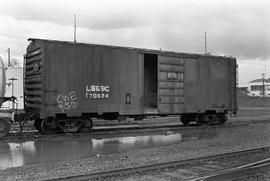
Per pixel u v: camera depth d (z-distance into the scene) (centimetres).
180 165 1157
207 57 2556
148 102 2600
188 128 2378
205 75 2541
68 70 1952
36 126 2031
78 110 1980
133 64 2178
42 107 1872
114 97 2103
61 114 1964
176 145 1609
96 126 2527
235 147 1555
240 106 7544
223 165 1173
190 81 2452
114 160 1241
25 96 2091
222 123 2706
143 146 1590
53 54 1906
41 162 1209
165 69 2319
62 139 1767
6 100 1850
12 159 1258
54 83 1908
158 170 1086
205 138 1872
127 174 1028
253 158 1304
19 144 1597
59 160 1247
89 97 2016
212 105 2575
